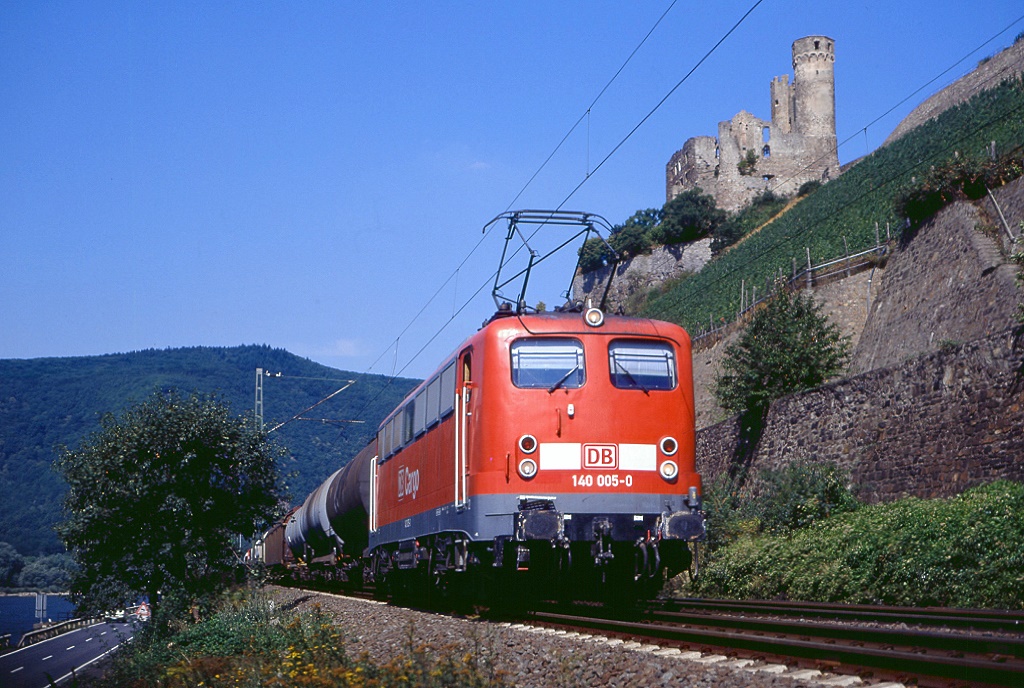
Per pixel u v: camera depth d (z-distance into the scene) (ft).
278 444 81.41
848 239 159.43
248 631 53.36
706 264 253.44
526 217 56.34
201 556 74.43
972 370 66.33
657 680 28.50
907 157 191.11
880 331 110.52
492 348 47.65
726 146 321.32
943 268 100.27
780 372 96.22
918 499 67.05
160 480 74.79
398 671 32.19
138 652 54.60
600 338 47.78
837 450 81.51
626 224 300.61
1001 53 245.65
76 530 74.02
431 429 57.82
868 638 34.04
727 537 77.00
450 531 51.16
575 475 46.16
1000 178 101.09
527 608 50.90
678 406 47.98
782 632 38.58
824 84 348.59
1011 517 50.62
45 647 158.81
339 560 99.14
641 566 47.01
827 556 61.41
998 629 37.91
